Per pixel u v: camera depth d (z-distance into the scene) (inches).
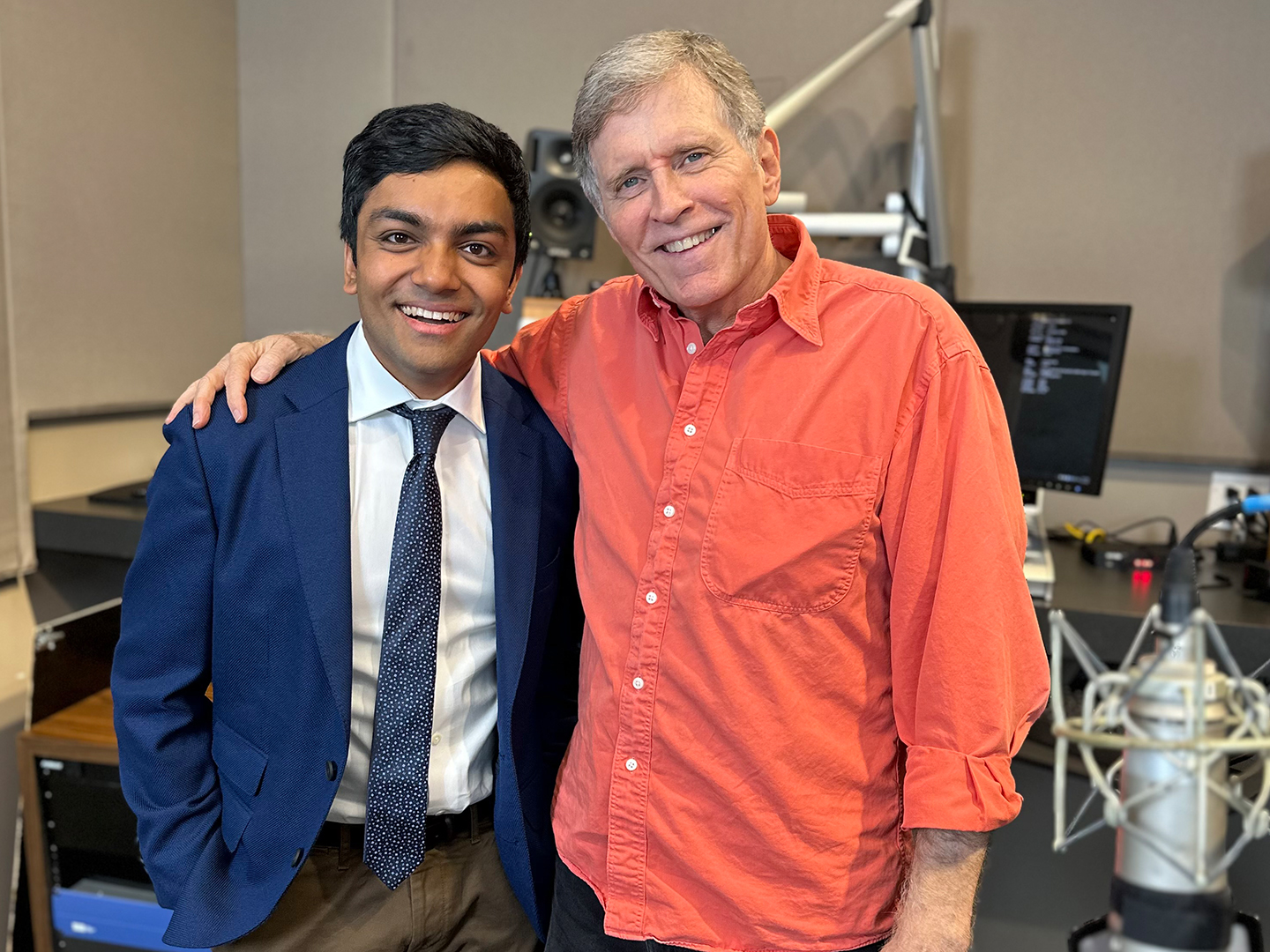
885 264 91.6
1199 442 88.5
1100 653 61.4
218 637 42.0
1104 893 74.0
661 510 38.8
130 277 89.3
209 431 41.3
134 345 90.0
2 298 74.9
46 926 66.6
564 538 46.8
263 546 40.4
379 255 38.6
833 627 37.4
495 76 100.7
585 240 90.7
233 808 42.3
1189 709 15.9
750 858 37.9
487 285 39.3
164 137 93.5
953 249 92.5
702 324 40.9
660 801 38.7
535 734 46.2
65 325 81.5
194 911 39.9
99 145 84.8
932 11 84.6
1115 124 88.0
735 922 38.3
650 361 41.5
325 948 42.7
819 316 38.5
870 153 94.7
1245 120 85.3
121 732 42.5
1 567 74.9
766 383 38.2
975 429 35.5
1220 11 84.9
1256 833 15.6
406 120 38.2
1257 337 86.4
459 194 38.0
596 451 41.9
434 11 100.8
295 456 40.8
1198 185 86.7
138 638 42.2
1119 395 89.8
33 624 78.2
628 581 39.6
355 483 42.2
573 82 99.4
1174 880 16.4
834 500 36.9
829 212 96.3
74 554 81.4
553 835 46.4
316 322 106.7
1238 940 17.1
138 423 91.3
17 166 76.0
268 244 106.4
